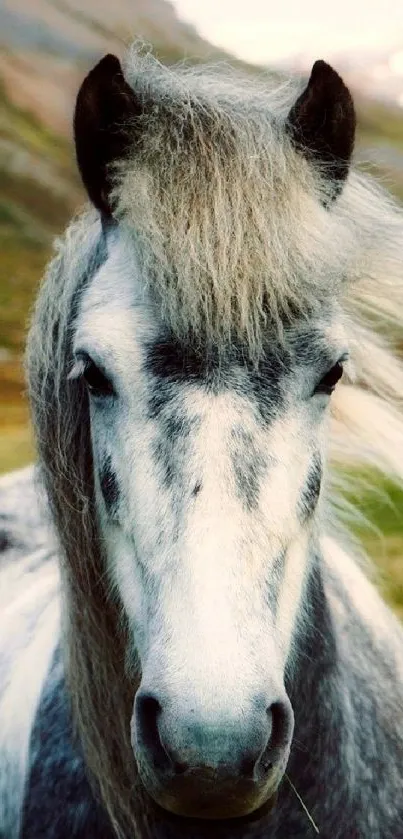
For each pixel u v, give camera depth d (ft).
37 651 5.28
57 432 4.70
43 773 4.89
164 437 4.07
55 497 4.74
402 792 4.81
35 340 4.75
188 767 3.89
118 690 4.69
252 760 3.88
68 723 4.90
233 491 4.00
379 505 6.11
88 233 4.62
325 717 4.69
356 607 5.04
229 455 4.02
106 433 4.27
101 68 4.31
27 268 37.35
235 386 4.09
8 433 20.31
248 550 3.97
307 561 4.37
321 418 4.29
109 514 4.30
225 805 3.96
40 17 69.72
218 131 4.17
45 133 53.72
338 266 4.20
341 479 5.16
